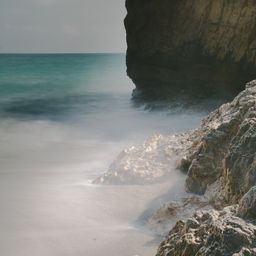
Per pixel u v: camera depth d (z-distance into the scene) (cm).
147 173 988
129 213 856
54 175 1164
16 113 2662
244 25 2280
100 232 778
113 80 5481
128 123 2155
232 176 692
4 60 13775
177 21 2620
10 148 1617
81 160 1366
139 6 2873
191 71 2588
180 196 868
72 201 928
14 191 1014
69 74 6812
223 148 849
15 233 778
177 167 974
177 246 514
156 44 2784
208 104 2445
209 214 539
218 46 2416
